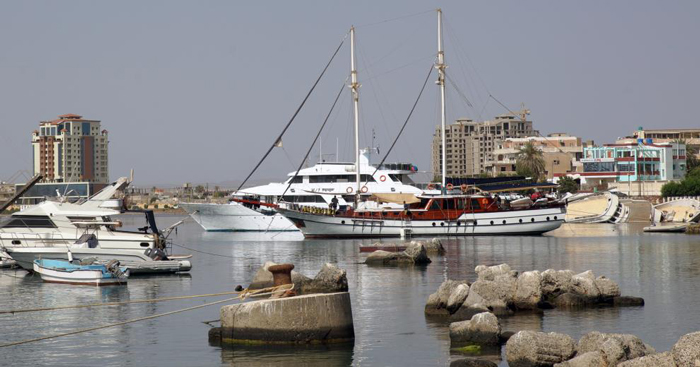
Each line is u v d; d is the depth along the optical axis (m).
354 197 94.00
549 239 80.44
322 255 63.09
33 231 50.62
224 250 70.56
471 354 24.94
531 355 22.33
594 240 78.50
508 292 32.00
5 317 32.53
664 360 18.47
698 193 149.25
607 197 124.62
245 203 101.12
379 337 27.47
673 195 150.88
